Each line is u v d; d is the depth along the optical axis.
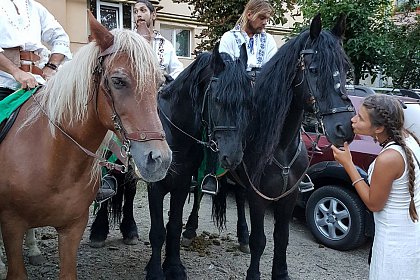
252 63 3.95
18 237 2.68
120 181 4.41
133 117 2.21
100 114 2.38
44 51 3.27
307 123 4.55
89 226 5.41
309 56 3.02
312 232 5.07
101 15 9.39
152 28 4.52
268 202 3.43
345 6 8.27
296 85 3.13
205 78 3.35
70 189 2.61
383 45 8.64
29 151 2.61
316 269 4.31
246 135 3.24
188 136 3.49
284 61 3.17
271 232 5.39
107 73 2.25
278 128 3.16
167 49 4.55
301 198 5.25
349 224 4.72
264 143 3.21
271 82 3.21
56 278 3.86
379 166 2.51
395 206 2.53
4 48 2.98
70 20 8.74
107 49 2.28
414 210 2.49
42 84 3.08
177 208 3.72
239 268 4.25
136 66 2.20
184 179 3.60
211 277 4.02
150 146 2.19
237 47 3.95
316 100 2.98
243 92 3.07
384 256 2.55
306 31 3.20
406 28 9.58
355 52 8.49
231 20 7.17
